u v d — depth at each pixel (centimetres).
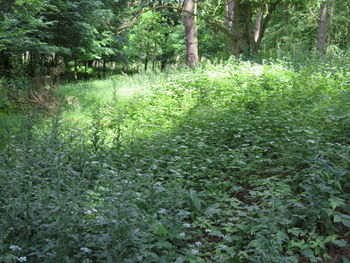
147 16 2973
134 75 1591
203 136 679
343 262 353
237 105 843
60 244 325
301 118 665
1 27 1059
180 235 371
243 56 1556
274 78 1020
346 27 2773
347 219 389
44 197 371
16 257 300
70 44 2531
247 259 372
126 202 351
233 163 553
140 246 344
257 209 430
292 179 482
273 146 607
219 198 486
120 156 585
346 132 587
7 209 346
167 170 564
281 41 2548
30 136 561
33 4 1106
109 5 2839
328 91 812
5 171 407
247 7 1619
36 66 2367
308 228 395
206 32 2873
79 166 508
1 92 1248
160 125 821
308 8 2253
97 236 343
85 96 1380
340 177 424
